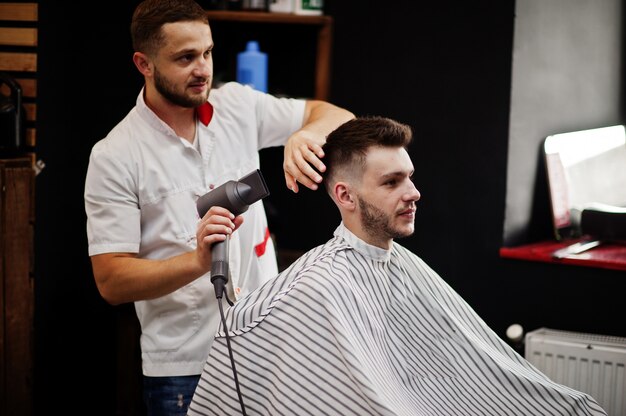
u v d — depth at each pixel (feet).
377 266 5.84
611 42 10.34
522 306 9.10
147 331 6.89
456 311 6.11
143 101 6.65
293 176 6.03
